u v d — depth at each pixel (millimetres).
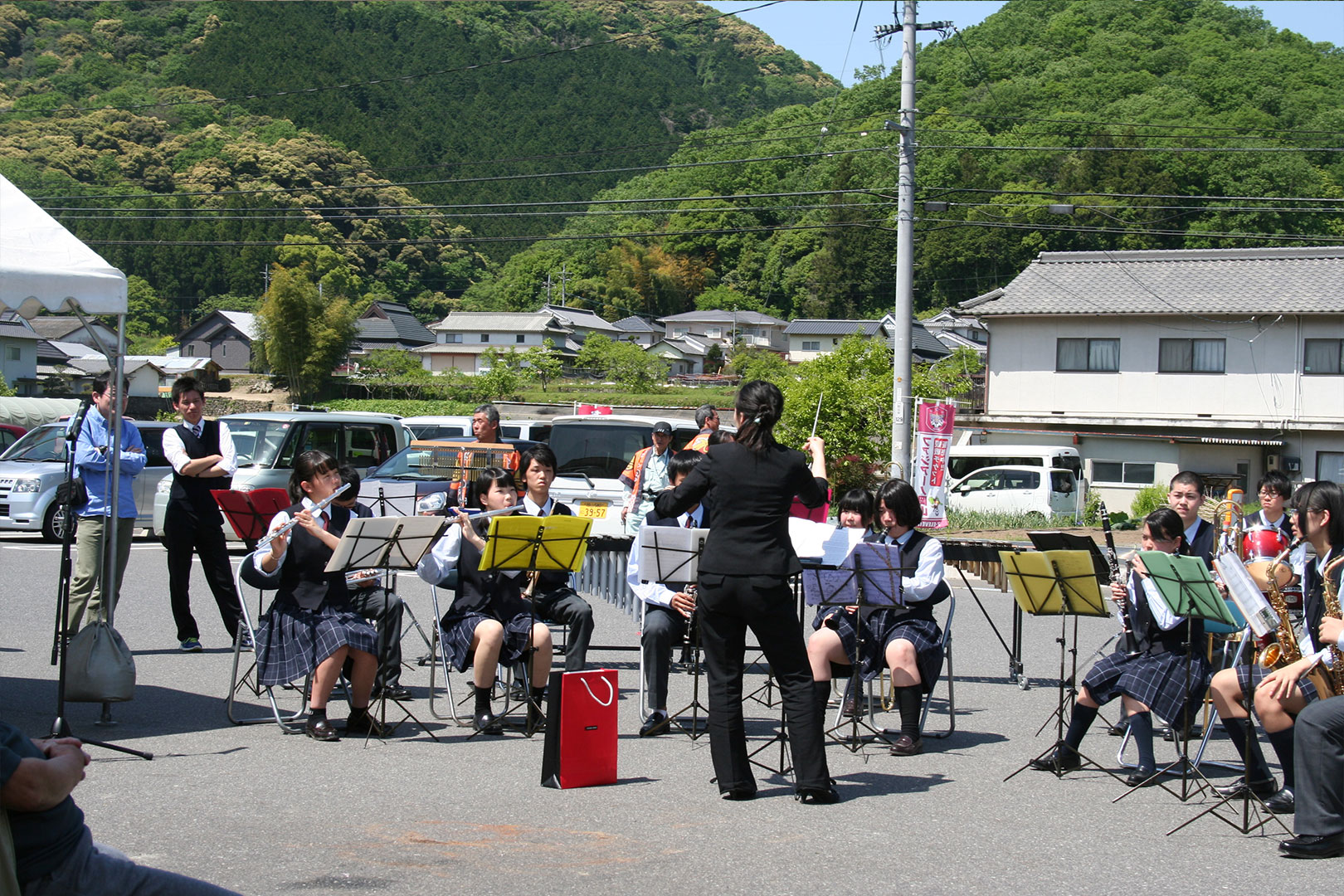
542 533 5941
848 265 76625
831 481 21938
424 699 7145
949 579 15523
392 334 76812
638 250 100000
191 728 6137
